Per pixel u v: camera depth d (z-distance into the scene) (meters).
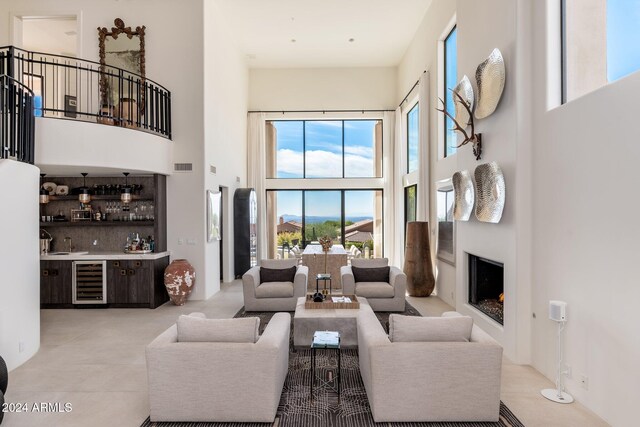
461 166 5.39
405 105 9.33
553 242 3.56
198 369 2.85
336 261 7.94
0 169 3.74
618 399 2.77
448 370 2.84
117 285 6.36
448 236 6.58
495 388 2.85
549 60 3.67
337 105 10.55
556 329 3.50
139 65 6.92
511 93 4.01
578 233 3.21
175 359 2.85
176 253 6.90
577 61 3.47
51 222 6.68
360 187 10.57
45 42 8.54
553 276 3.56
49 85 8.85
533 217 3.89
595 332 3.01
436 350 2.83
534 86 3.87
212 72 7.36
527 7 3.90
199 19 6.91
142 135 6.14
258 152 10.37
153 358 2.85
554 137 3.55
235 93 9.12
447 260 6.62
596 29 3.22
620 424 2.74
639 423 2.59
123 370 3.89
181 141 6.93
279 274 6.44
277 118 10.55
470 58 5.11
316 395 3.32
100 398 3.30
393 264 10.08
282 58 9.98
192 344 2.88
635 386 2.62
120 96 6.14
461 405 2.86
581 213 3.18
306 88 10.56
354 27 8.36
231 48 8.70
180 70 6.92
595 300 3.01
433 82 7.34
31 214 4.25
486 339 2.92
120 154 5.86
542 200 3.74
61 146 5.36
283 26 8.33
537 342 3.82
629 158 2.68
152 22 6.92
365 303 4.77
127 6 6.93
